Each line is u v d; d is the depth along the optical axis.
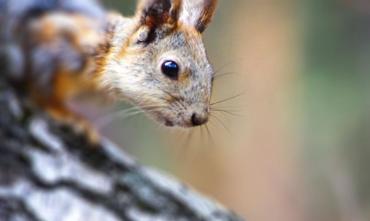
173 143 2.77
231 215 2.38
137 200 2.37
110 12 2.43
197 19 2.36
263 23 2.77
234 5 2.77
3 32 2.42
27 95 2.41
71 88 2.41
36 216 2.35
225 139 2.77
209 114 2.35
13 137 2.36
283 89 2.77
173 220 2.37
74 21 2.41
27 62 2.41
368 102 2.77
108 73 2.38
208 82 2.35
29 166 2.36
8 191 2.35
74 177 2.36
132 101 2.37
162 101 2.35
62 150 2.37
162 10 2.36
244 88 2.74
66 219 2.35
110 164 2.37
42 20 2.42
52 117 2.38
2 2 2.43
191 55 2.35
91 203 2.36
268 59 2.77
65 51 2.41
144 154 2.76
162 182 2.38
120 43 2.38
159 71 2.35
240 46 2.75
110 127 2.75
